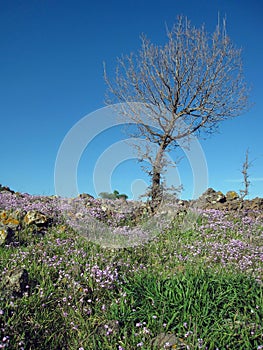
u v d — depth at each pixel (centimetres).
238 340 547
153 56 2058
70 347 546
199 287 659
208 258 1014
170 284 679
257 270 923
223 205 1661
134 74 2072
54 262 800
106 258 878
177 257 1020
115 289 696
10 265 764
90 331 578
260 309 609
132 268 849
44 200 1638
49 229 1136
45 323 575
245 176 1591
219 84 2027
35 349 521
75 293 660
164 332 566
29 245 971
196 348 525
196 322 573
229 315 596
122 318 600
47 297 632
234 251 1058
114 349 540
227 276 728
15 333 524
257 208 1644
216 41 2020
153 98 2070
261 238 1230
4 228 978
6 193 1730
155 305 620
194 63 2025
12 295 604
